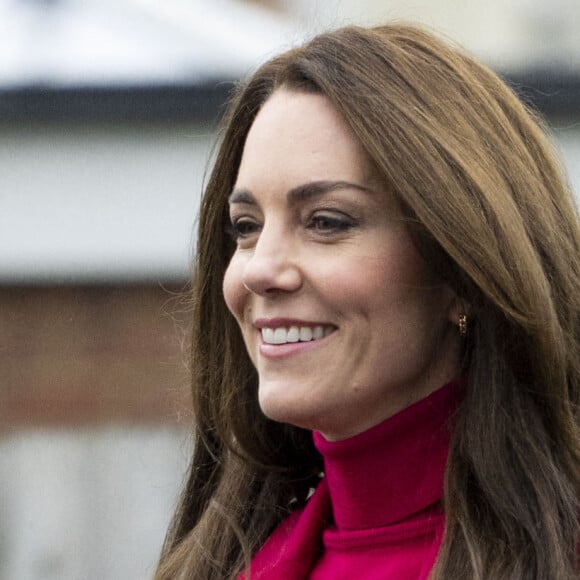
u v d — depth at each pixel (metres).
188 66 16.19
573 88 15.12
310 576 8.23
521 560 7.11
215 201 8.70
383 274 7.40
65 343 17.14
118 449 17.23
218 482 9.35
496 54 15.77
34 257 16.83
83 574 17.45
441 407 7.69
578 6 16.66
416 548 7.69
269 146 7.61
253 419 8.99
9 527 17.50
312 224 7.51
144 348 17.03
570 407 7.66
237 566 8.80
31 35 16.67
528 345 7.40
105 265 16.80
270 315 7.59
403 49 7.75
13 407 17.27
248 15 16.47
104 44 16.53
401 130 7.36
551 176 7.97
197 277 8.95
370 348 7.47
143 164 16.55
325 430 7.81
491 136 7.63
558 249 7.71
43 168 16.73
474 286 7.44
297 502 9.08
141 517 17.34
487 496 7.31
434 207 7.27
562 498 7.28
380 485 7.82
